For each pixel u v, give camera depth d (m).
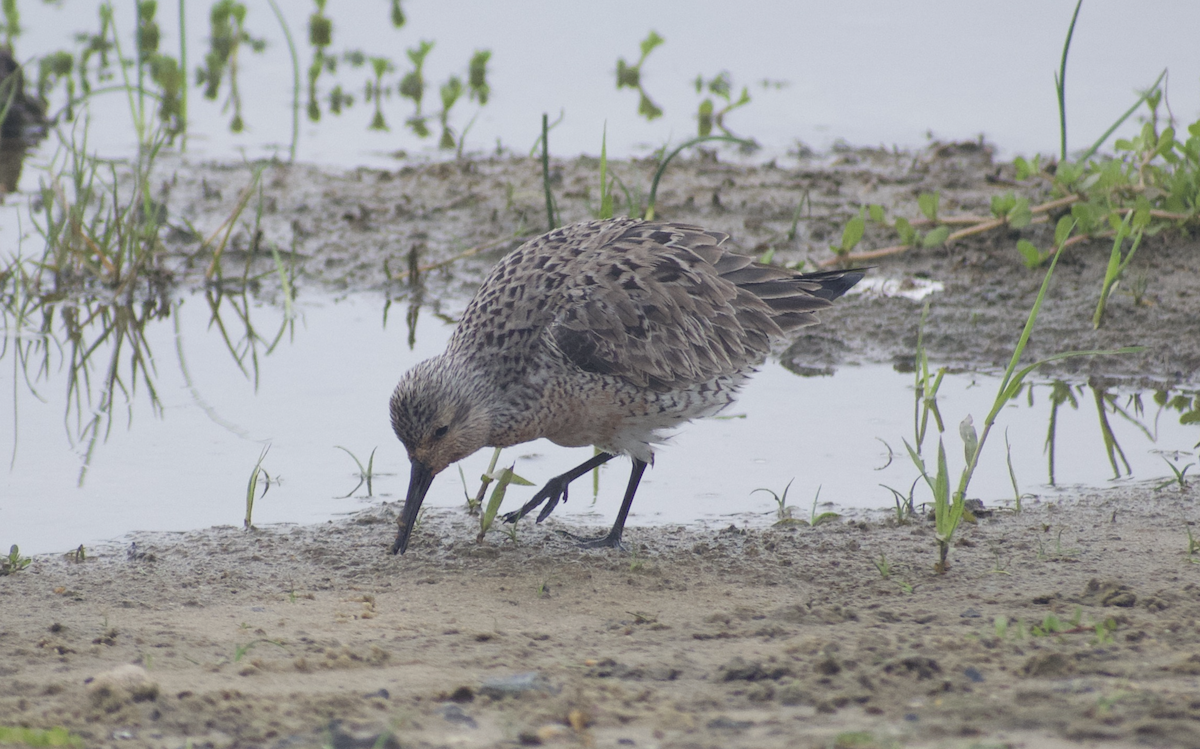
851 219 16.33
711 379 10.95
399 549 9.78
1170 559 9.16
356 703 6.42
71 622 8.25
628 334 10.52
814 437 12.31
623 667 7.02
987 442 12.09
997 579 8.91
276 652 7.51
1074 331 14.32
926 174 19.17
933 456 11.82
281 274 15.01
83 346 14.70
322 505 10.88
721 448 12.16
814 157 20.38
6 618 8.35
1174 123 19.98
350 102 23.20
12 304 15.85
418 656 7.45
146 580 9.17
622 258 10.84
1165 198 16.16
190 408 12.98
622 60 23.86
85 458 11.76
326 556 9.73
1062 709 6.02
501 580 9.23
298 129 21.42
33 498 10.86
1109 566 9.07
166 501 10.86
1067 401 12.97
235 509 10.73
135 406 13.02
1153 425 12.33
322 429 12.48
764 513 10.71
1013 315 14.78
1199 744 5.56
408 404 10.11
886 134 21.39
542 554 9.85
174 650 7.58
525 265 10.92
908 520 10.34
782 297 11.38
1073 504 10.56
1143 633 7.32
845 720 6.10
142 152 18.16
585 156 20.44
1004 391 9.63
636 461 10.80
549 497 10.67
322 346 14.69
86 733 6.07
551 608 8.59
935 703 6.26
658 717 6.17
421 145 21.25
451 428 10.21
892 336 14.63
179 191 19.16
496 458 11.17
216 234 16.88
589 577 9.27
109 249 17.11
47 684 6.84
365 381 13.63
